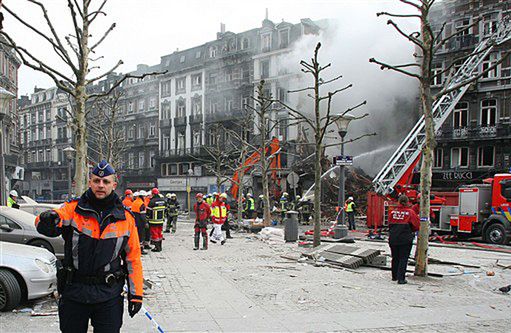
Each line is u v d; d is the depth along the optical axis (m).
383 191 20.88
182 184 49.09
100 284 3.41
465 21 31.67
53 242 10.31
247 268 10.38
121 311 3.53
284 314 6.35
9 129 37.97
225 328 5.62
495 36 27.48
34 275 6.50
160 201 13.61
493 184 16.86
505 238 16.28
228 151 37.50
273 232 17.59
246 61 44.88
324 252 11.66
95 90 62.62
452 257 12.85
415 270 9.41
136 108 57.47
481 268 10.74
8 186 35.78
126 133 57.81
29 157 71.50
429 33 8.84
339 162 15.73
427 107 9.39
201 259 11.87
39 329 5.45
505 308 6.86
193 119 49.81
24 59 7.50
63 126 65.12
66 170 64.38
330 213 29.67
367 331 5.60
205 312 6.40
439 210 18.72
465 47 30.98
